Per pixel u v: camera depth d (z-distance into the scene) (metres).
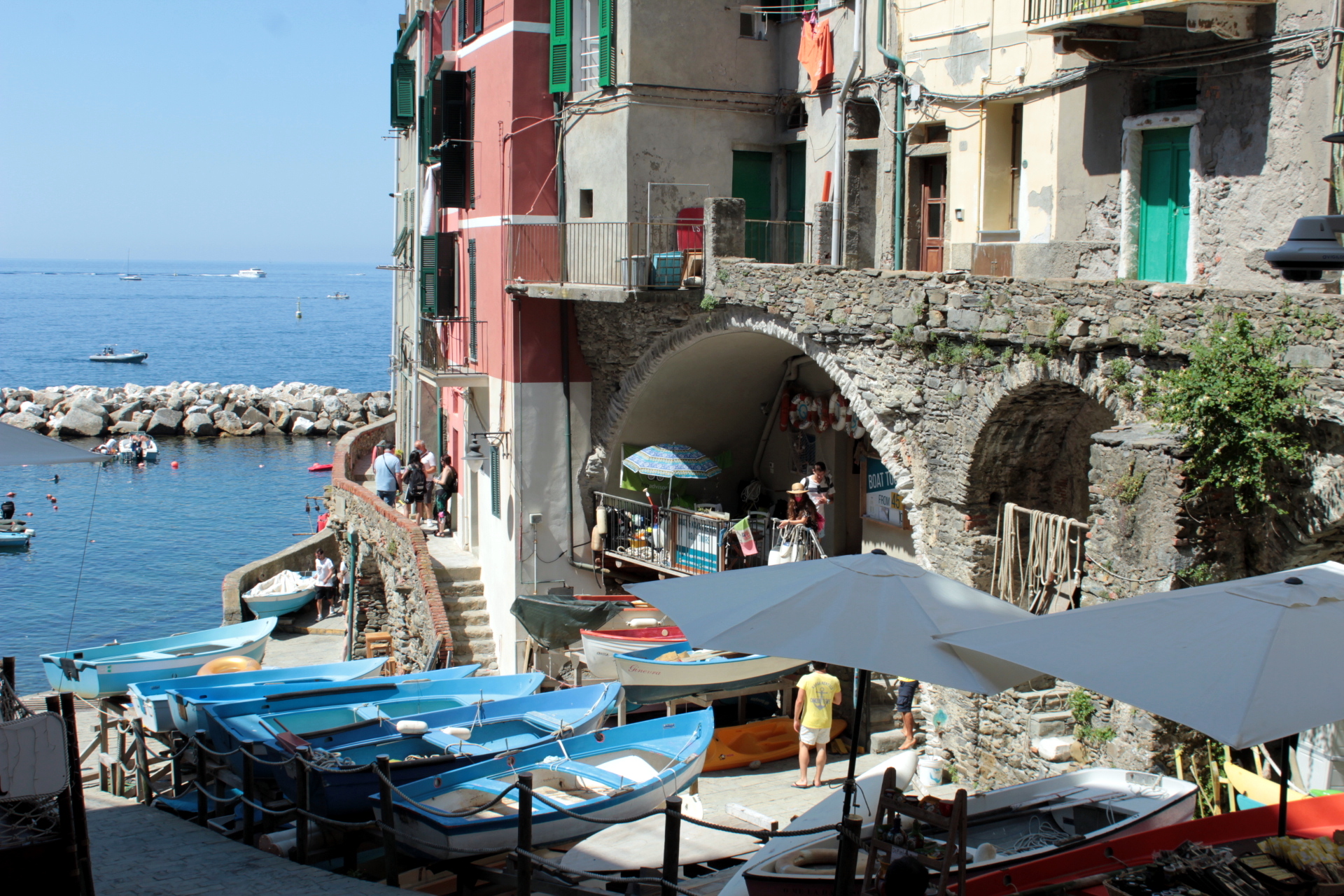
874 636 7.87
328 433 69.69
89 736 22.08
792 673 18.67
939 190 19.56
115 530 44.69
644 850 12.30
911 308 15.12
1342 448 10.60
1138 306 12.23
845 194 20.53
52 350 121.69
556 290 21.05
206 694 18.25
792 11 21.86
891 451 15.96
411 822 13.00
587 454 22.91
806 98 21.50
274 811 13.93
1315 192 13.38
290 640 31.02
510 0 22.23
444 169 24.75
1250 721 5.97
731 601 8.52
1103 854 8.89
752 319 18.27
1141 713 11.80
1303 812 9.32
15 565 39.12
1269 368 10.79
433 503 30.44
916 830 9.39
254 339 147.38
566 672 21.84
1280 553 11.27
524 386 22.44
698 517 20.09
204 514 47.81
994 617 8.30
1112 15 14.69
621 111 21.03
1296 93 13.60
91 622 32.75
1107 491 11.84
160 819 15.71
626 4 20.75
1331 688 6.27
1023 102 17.66
